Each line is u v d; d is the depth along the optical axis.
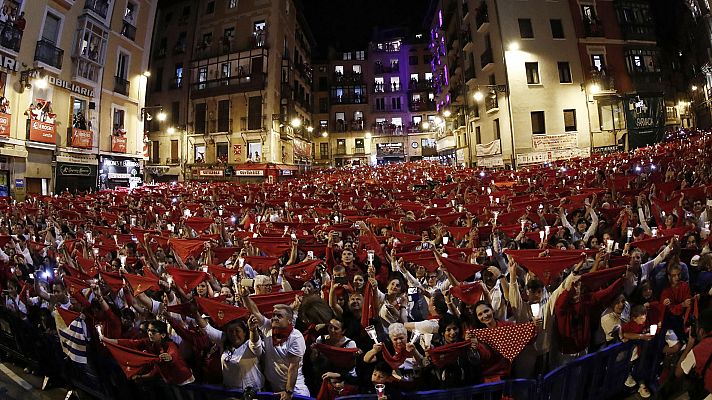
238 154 37.97
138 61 29.20
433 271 6.65
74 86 23.95
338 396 3.78
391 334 3.96
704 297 4.78
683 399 4.23
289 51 42.75
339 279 5.41
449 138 42.75
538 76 28.95
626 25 30.11
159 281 5.46
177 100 40.69
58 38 23.09
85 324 5.26
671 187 11.13
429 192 16.94
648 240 6.31
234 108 38.59
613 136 28.73
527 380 3.77
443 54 44.94
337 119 58.88
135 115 28.98
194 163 38.88
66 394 5.68
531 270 5.40
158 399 4.53
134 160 28.61
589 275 4.50
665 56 42.12
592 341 4.68
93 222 12.63
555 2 29.89
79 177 24.11
